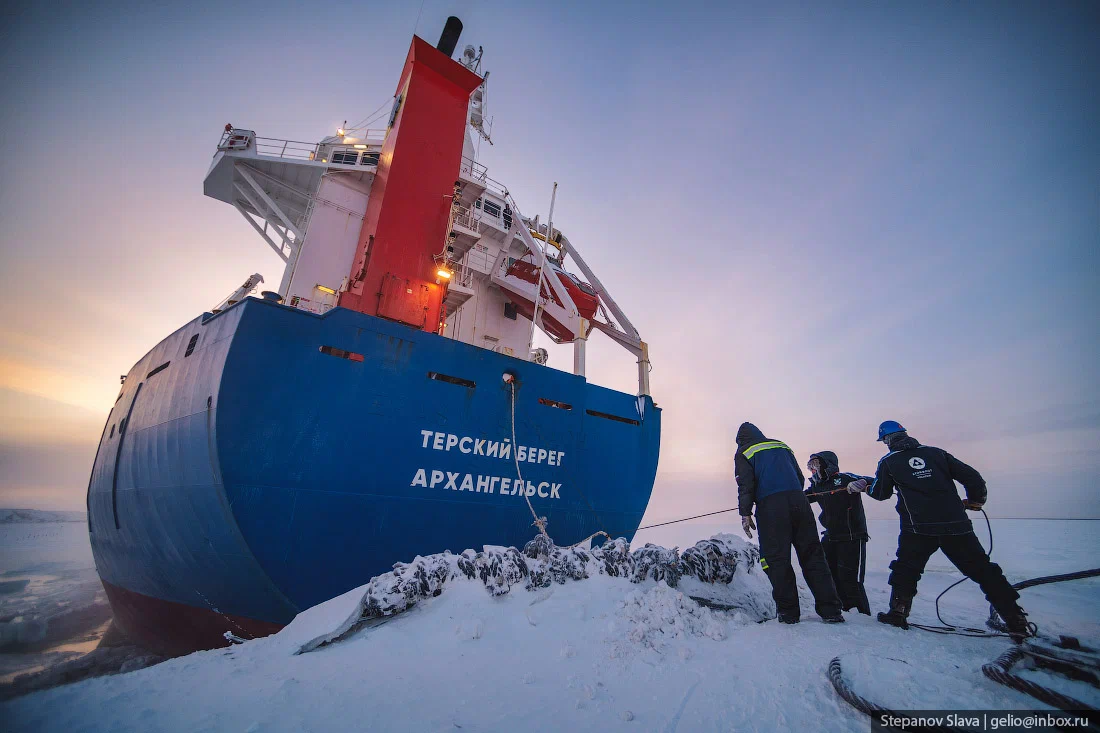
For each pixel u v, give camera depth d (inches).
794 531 131.4
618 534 289.1
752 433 143.3
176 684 83.6
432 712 73.3
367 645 101.0
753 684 80.6
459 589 124.7
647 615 113.5
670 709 74.0
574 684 83.3
